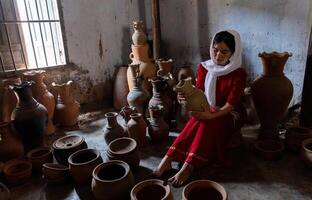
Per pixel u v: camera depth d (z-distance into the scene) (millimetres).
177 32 4062
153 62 3564
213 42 2090
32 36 3266
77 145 2225
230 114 2154
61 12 3346
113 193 1691
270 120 2424
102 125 3195
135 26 3369
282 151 2223
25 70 3137
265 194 1803
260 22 3139
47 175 2029
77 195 1924
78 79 3656
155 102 2822
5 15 3068
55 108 3127
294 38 2910
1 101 2949
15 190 2029
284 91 2244
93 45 3736
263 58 2307
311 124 2605
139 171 2170
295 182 1908
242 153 2336
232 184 1923
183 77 3311
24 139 2545
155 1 3842
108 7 3789
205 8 3621
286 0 2865
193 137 2070
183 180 1923
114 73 3971
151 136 2611
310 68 2479
